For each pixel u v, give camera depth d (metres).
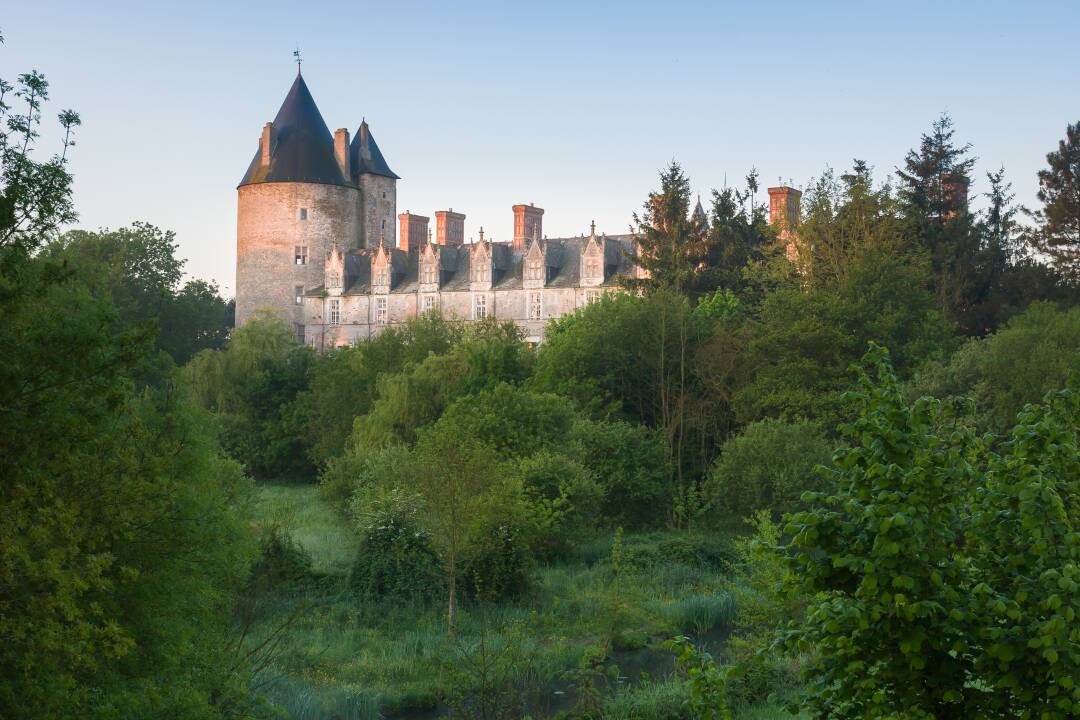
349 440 56.62
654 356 52.97
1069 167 70.56
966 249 65.50
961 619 7.54
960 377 41.94
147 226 100.19
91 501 11.12
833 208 61.88
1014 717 7.90
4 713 9.93
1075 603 7.36
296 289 124.44
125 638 10.36
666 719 18.81
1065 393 8.51
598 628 26.41
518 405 43.97
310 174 125.00
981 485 8.22
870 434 8.16
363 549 30.17
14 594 10.08
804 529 8.20
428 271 113.06
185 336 101.25
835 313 49.22
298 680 21.64
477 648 23.70
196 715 12.72
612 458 43.59
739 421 49.28
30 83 10.47
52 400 10.70
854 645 8.03
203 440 14.31
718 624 28.33
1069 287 65.31
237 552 15.65
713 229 72.62
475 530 27.47
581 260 101.94
